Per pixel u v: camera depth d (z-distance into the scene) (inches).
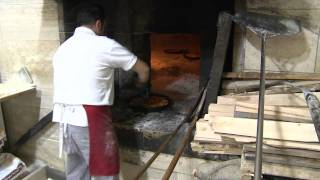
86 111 62.2
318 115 49.9
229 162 62.2
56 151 92.1
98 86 62.2
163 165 73.6
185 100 89.1
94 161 65.8
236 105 58.6
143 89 90.6
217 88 64.4
